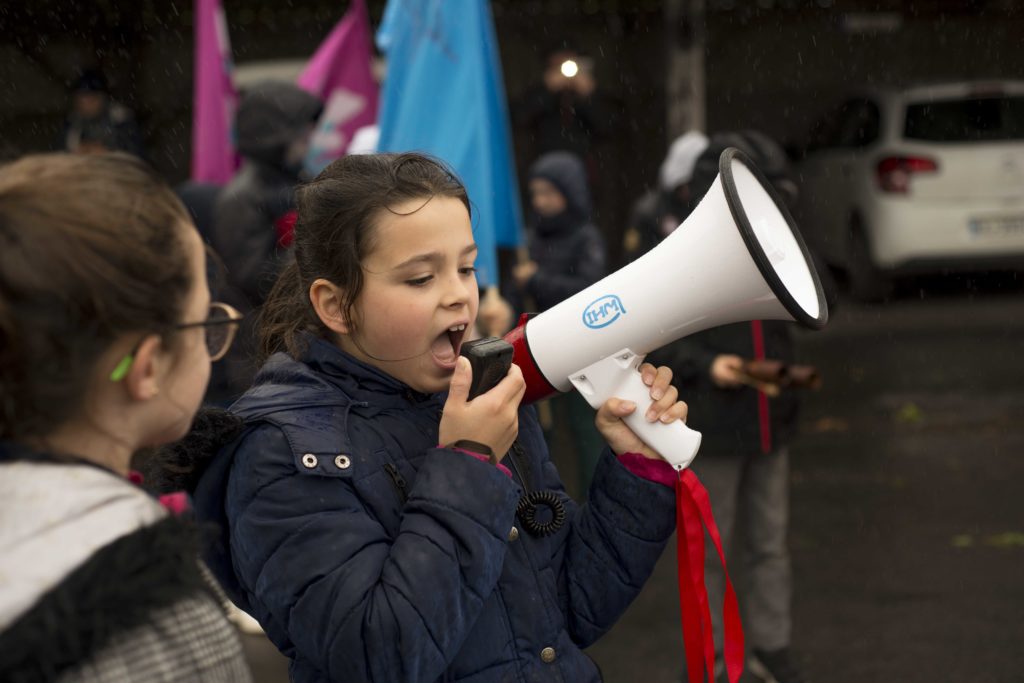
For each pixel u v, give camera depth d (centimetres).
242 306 372
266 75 999
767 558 357
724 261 166
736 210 162
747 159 176
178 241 112
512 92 1241
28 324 103
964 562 456
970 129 990
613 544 179
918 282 1112
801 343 902
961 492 543
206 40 535
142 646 100
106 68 1134
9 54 1111
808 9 1316
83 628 96
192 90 1157
